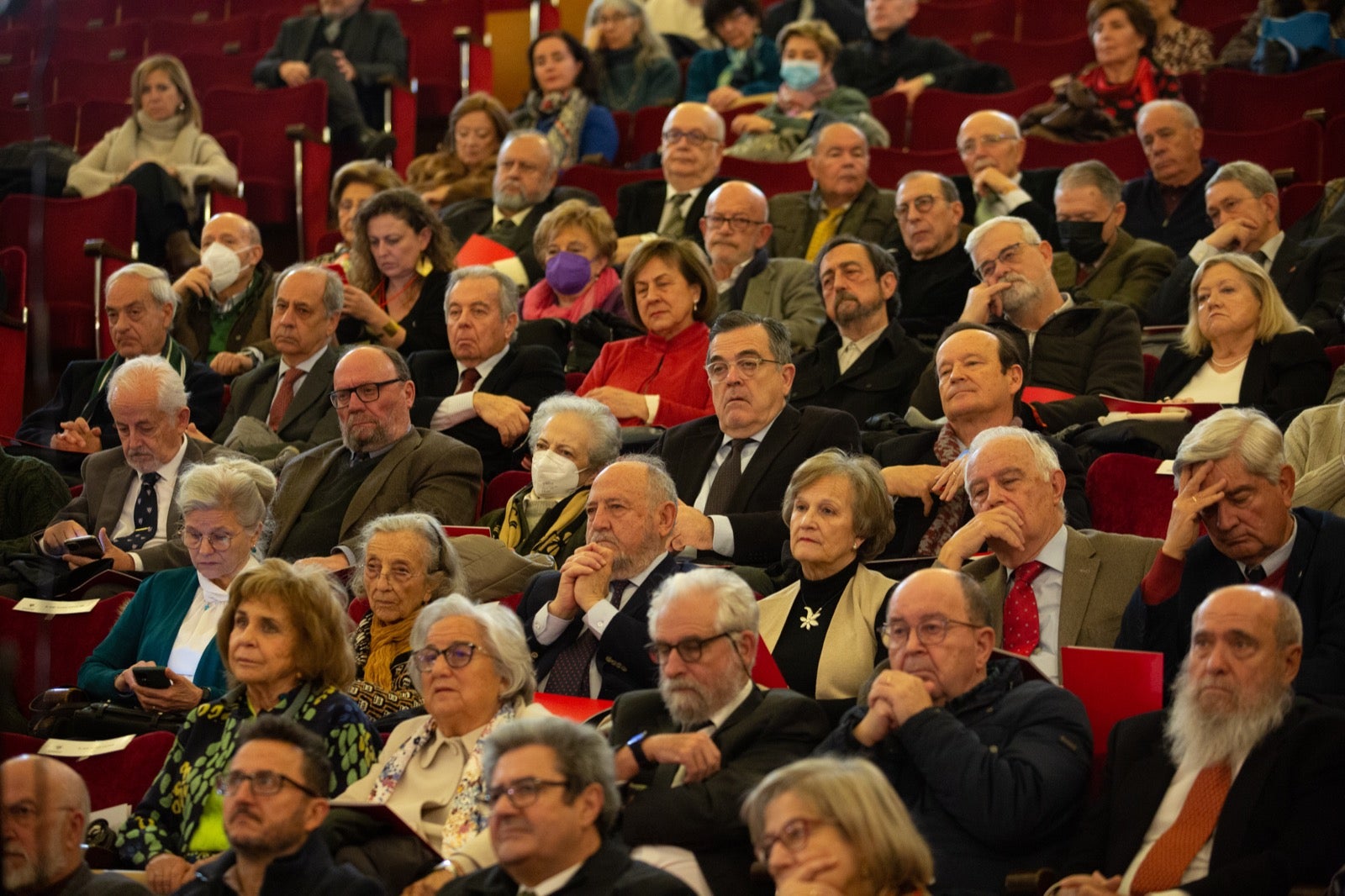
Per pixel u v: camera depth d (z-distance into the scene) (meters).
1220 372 8.53
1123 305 9.02
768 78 14.75
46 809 4.98
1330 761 4.89
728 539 7.18
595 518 6.65
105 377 9.73
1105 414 8.09
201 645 6.95
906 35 14.34
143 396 8.34
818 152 11.07
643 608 6.51
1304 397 8.22
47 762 5.09
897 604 5.50
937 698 5.43
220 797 5.65
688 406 8.85
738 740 5.38
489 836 5.18
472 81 15.70
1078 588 6.27
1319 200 10.51
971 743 5.12
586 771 4.68
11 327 10.73
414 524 6.68
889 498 6.52
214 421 9.72
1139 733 5.28
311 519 7.98
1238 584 5.81
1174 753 5.13
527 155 11.76
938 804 5.19
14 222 12.12
